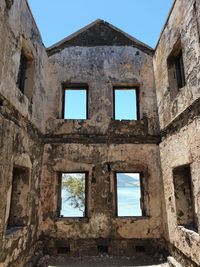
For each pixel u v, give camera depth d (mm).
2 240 4000
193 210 5605
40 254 6352
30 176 5781
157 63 7520
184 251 5047
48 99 7758
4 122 4184
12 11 4629
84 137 7438
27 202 5523
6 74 4301
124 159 7293
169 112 6285
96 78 7973
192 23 4805
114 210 7000
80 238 6727
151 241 6711
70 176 14352
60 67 8062
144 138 7422
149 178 7168
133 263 5965
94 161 7270
